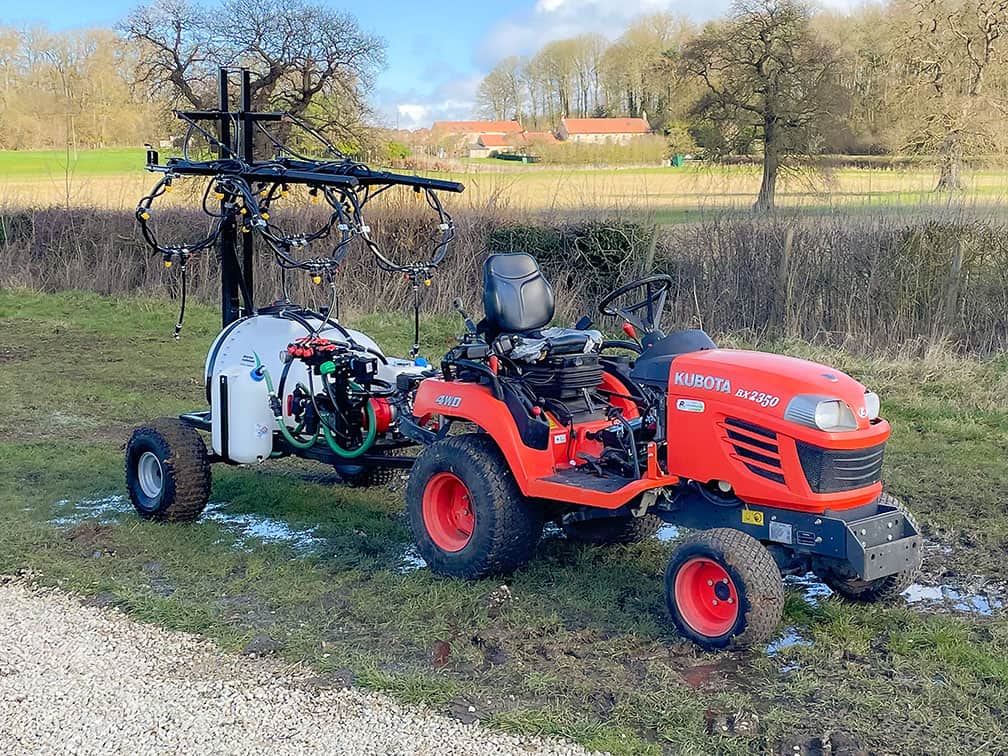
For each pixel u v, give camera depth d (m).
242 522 6.43
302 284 14.67
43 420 9.10
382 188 6.72
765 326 12.07
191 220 16.77
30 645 4.59
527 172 20.53
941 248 11.43
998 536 6.15
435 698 4.05
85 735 3.80
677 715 3.90
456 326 13.44
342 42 20.42
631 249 13.02
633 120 41.41
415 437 5.79
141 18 20.47
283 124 20.39
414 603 5.03
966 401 9.33
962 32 25.59
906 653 4.50
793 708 4.00
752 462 4.54
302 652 4.47
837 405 4.43
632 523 5.80
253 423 6.32
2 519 6.38
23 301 16.20
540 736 3.77
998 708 4.02
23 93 25.17
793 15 24.48
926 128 24.47
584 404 5.36
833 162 24.81
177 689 4.16
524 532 5.20
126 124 25.31
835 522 4.39
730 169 25.27
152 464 6.41
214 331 13.87
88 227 17.59
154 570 5.55
